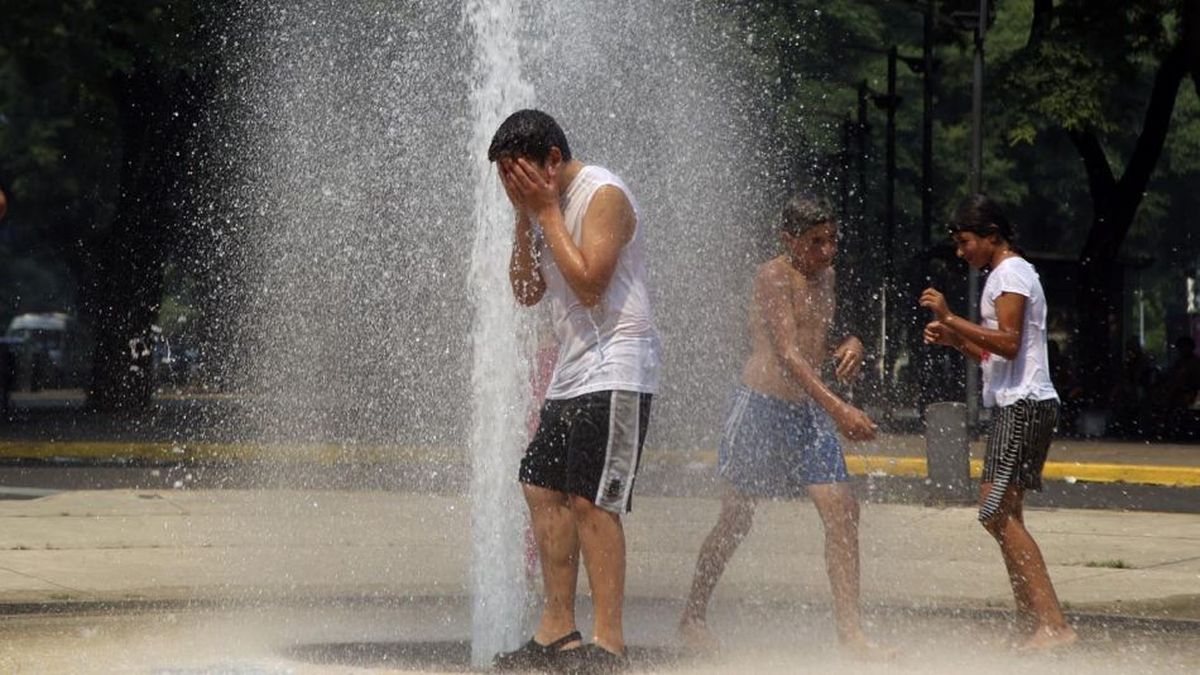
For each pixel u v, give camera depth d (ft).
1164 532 121.80
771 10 285.84
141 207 319.47
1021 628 73.26
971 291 262.06
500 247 73.72
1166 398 296.71
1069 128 302.45
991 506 73.20
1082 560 104.32
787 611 79.71
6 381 314.35
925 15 330.34
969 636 74.13
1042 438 73.77
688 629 70.08
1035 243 587.27
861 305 362.74
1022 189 534.37
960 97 526.57
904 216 506.48
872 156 492.95
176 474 173.06
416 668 62.03
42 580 89.76
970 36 349.82
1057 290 305.94
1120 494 169.37
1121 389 311.27
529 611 72.79
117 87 313.53
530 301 62.95
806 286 71.67
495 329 72.64
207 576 92.22
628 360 60.03
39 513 125.90
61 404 383.04
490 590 70.33
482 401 72.13
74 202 401.70
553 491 60.80
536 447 61.00
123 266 322.14
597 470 59.62
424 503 137.18
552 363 71.46
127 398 320.70
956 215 77.05
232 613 78.95
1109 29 302.04
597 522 59.77
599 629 60.29
